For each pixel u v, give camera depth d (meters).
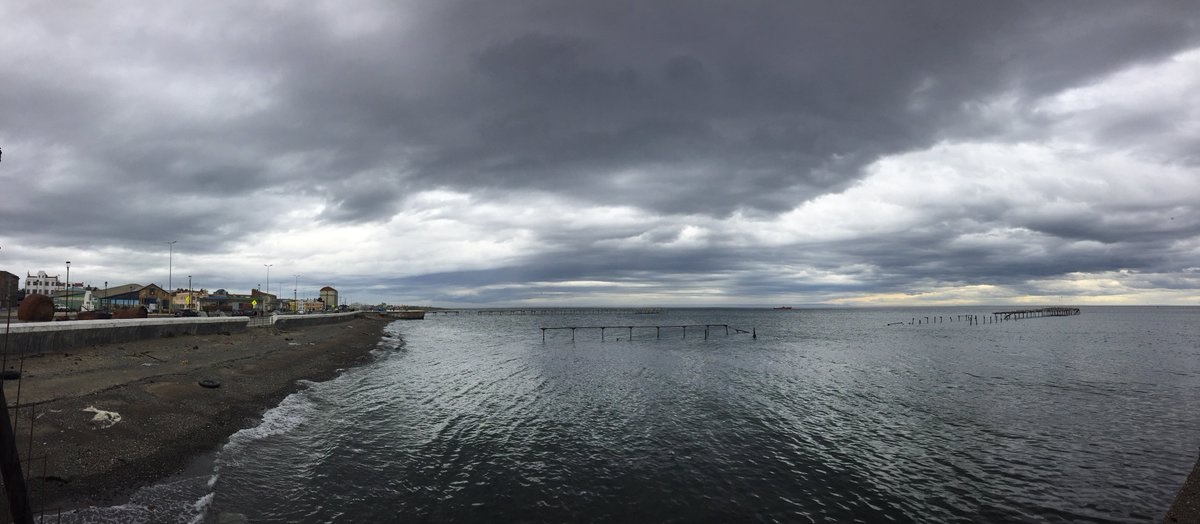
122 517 11.52
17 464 5.92
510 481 16.14
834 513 14.25
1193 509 14.17
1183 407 27.67
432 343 74.50
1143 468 17.84
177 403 19.92
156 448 15.48
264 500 13.76
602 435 21.66
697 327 122.19
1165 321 152.38
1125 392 32.22
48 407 16.12
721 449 19.84
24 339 24.12
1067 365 46.06
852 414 26.03
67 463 13.12
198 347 35.88
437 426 22.53
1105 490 15.88
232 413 20.83
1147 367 44.28
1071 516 14.12
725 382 36.38
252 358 34.41
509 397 30.02
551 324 150.25
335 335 66.50
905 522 13.76
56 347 26.28
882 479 16.81
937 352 59.09
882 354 56.78
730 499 15.09
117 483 12.98
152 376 22.73
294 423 21.39
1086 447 20.31
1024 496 15.48
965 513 14.30
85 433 15.02
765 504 14.79
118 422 16.34
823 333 99.88
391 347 64.31
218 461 15.73
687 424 23.72
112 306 76.31
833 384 35.62
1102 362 48.12
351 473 16.17
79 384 19.56
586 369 43.50
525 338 86.25
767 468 17.75
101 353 27.62
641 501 14.84
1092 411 26.77
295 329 67.81
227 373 27.47
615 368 44.22
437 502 14.40
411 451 18.75
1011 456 19.20
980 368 44.34
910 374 40.66
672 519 13.73
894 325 137.38
